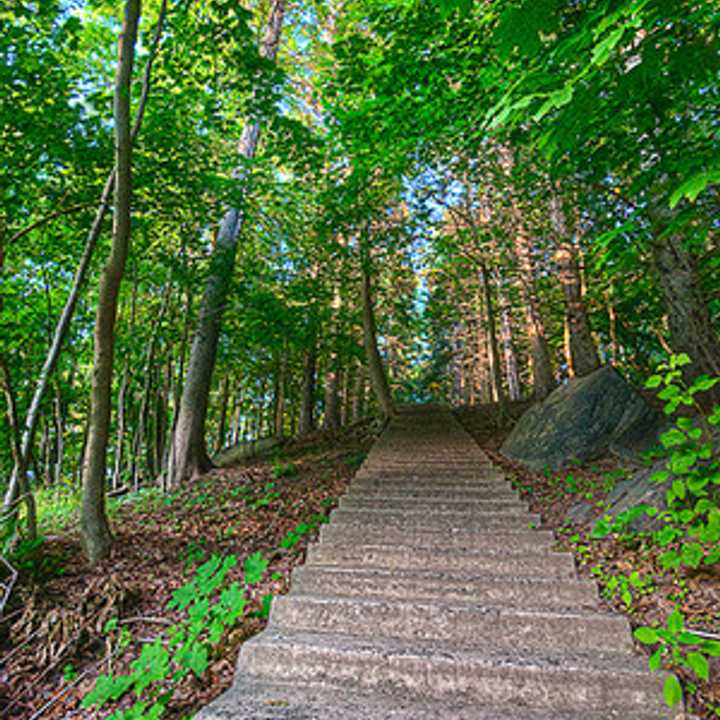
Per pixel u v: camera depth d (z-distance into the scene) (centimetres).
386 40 502
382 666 239
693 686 212
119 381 1067
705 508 219
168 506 671
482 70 438
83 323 919
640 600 287
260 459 1041
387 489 569
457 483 592
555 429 693
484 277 1127
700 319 479
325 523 464
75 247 721
